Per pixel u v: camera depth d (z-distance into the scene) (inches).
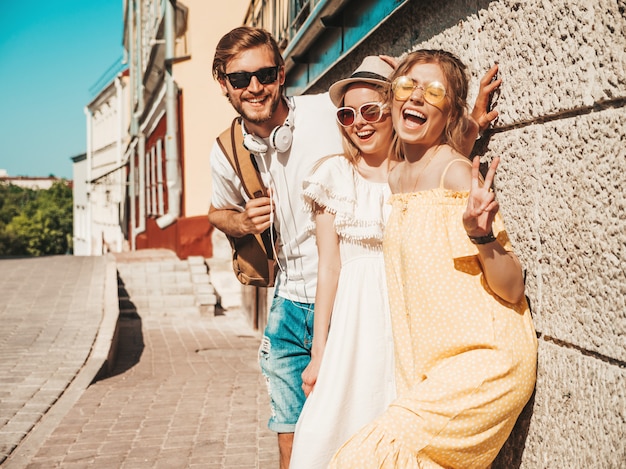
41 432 205.8
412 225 93.9
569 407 89.6
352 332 104.2
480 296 90.4
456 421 87.1
